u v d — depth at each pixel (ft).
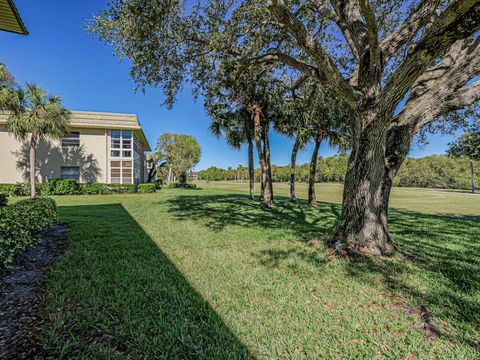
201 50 15.30
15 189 45.34
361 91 11.53
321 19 15.25
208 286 8.59
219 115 32.35
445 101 11.72
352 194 12.66
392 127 12.81
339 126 35.19
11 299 7.20
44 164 49.60
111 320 6.35
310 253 12.49
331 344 5.70
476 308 7.31
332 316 6.84
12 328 5.84
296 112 31.22
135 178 61.52
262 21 13.64
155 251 12.50
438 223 23.50
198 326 6.25
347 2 12.54
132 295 7.66
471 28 7.34
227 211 28.94
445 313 7.03
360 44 11.90
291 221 22.82
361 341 5.83
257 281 9.09
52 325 6.02
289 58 13.93
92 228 17.52
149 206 31.83
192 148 107.04
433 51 8.23
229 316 6.76
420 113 12.19
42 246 12.93
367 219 12.23
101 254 11.66
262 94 29.12
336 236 13.38
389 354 5.38
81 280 8.60
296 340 5.82
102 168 53.21
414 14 10.49
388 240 12.57
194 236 16.16
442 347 5.62
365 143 11.84
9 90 35.60
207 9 13.12
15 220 10.91
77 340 5.53
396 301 7.76
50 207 17.74
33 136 38.32
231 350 5.43
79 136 51.90
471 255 12.67
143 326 6.09
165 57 15.26
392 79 9.70
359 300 7.79
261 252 12.71
